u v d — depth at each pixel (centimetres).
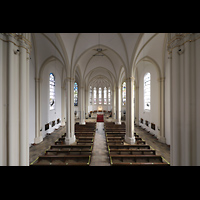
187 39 257
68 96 907
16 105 285
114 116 2133
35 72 965
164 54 955
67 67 899
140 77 1509
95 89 2814
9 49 264
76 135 979
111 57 1334
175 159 280
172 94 294
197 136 248
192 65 257
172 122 297
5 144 262
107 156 713
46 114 1170
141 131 1324
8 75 263
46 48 952
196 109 251
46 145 924
